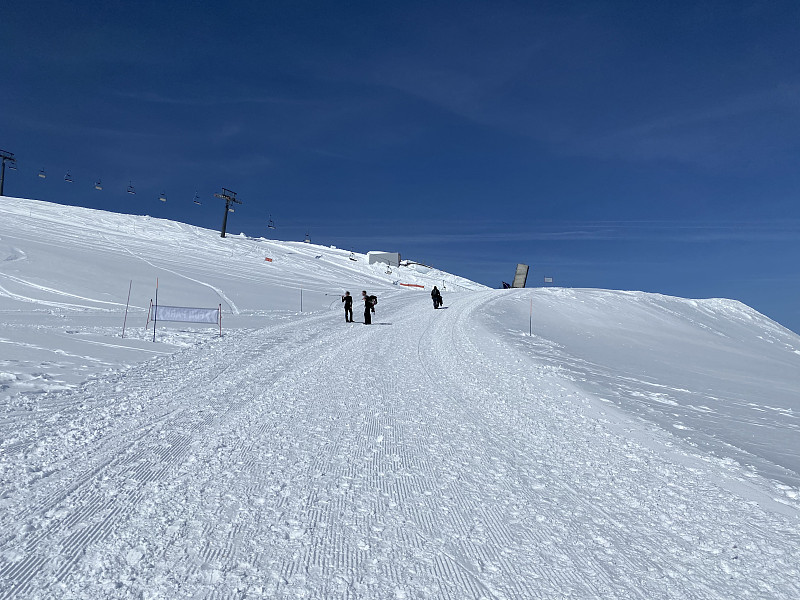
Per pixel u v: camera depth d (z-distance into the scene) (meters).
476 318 24.67
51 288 23.75
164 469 4.77
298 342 15.23
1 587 2.83
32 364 9.50
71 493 4.15
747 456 6.12
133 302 23.41
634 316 34.19
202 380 9.19
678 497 4.69
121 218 64.62
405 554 3.42
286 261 59.69
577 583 3.15
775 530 4.05
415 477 4.90
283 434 6.09
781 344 36.62
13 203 62.50
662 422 7.75
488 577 3.18
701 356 21.41
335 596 2.88
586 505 4.42
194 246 55.97
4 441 5.34
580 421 7.50
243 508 3.99
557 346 17.53
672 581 3.22
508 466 5.37
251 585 2.95
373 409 7.62
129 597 2.78
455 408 7.98
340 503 4.20
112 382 8.62
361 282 54.00
